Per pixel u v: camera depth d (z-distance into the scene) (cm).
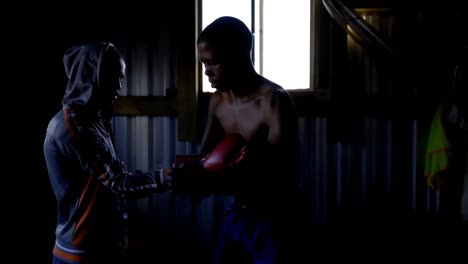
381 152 341
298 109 345
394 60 319
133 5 357
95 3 358
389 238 346
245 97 201
